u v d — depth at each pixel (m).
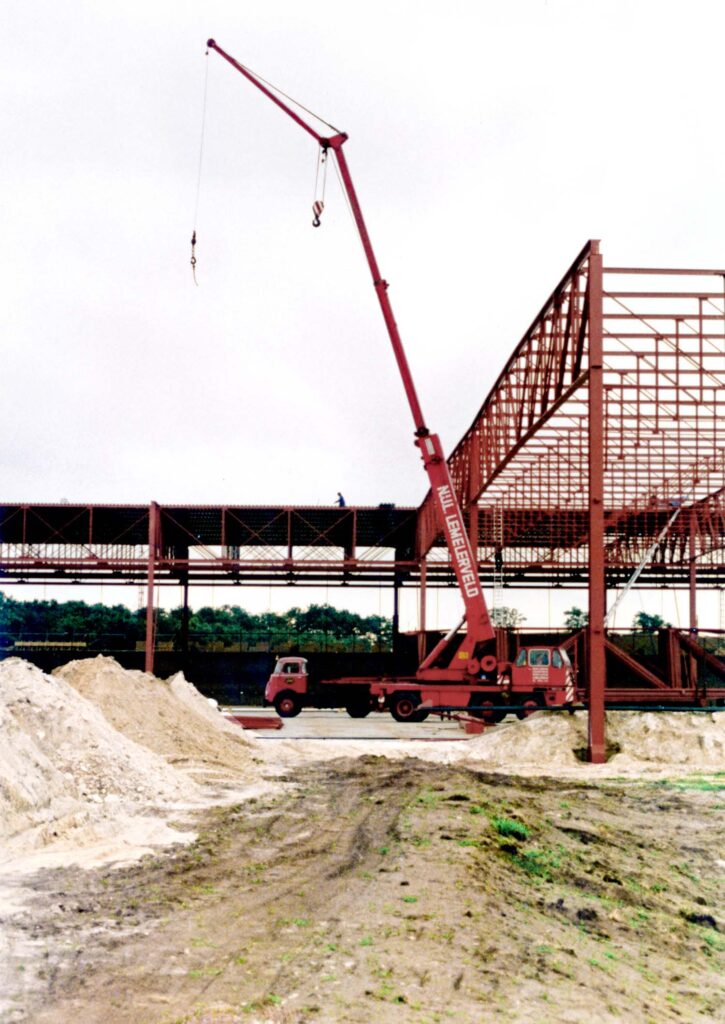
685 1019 8.74
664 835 16.69
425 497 42.00
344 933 9.67
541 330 27.31
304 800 18.12
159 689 25.66
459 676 31.50
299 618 83.12
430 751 27.39
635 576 35.34
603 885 13.08
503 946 9.61
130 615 81.06
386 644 56.62
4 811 13.50
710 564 46.44
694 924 12.32
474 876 11.84
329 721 38.97
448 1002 8.08
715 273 23.88
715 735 25.61
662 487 38.81
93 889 11.22
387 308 30.11
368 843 14.02
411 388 30.47
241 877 11.96
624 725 26.64
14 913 10.17
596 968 9.64
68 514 45.00
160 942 9.34
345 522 45.91
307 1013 7.72
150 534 43.03
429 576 46.75
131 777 17.23
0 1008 7.71
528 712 31.19
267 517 45.34
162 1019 7.56
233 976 8.48
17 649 47.88
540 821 16.56
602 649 24.89
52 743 16.91
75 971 8.54
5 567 44.38
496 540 42.78
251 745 26.22
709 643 39.34
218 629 78.31
